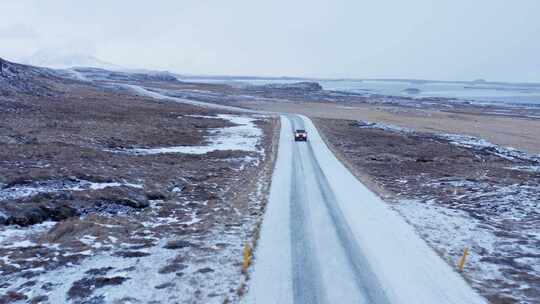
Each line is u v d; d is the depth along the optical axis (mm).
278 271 11312
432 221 16266
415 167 31016
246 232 14570
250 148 37906
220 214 16844
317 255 12555
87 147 29984
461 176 27219
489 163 36406
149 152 32188
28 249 12242
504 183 23953
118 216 16031
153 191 19609
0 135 29938
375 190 21922
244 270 11203
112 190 18344
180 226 15219
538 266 11953
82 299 9477
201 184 22438
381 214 17219
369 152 37938
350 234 14570
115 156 27953
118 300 9453
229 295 9875
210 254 12391
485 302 9797
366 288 10453
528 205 18328
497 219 16672
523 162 39094
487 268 11805
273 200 19234
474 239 14188
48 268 11047
